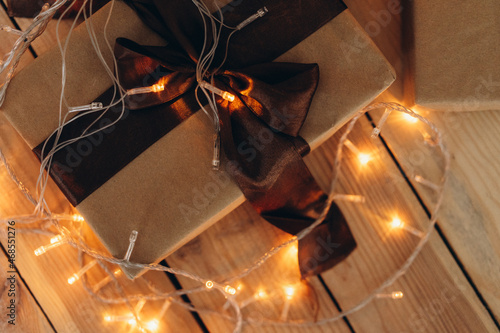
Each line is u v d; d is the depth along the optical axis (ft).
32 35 1.63
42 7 1.69
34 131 1.60
